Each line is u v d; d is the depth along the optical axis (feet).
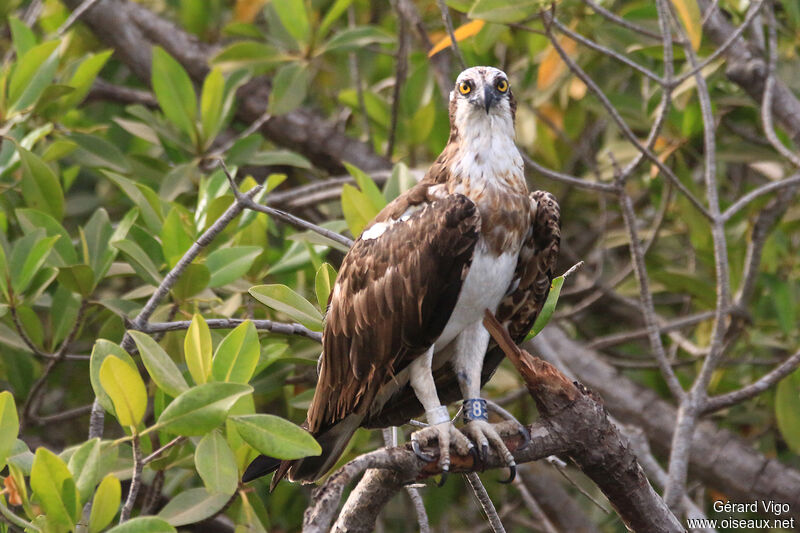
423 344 25.29
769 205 38.81
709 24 37.52
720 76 39.45
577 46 39.78
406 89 41.50
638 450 31.37
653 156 30.60
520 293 27.30
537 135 45.24
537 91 42.50
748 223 40.91
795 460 42.52
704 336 41.01
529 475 41.75
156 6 50.96
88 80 35.88
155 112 43.01
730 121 41.96
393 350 25.43
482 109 26.16
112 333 32.42
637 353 47.44
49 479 19.43
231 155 37.22
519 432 23.03
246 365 22.17
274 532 40.65
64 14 45.21
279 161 37.19
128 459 27.45
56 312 31.42
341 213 42.68
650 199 46.91
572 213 49.19
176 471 33.01
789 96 37.65
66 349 29.73
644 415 37.73
